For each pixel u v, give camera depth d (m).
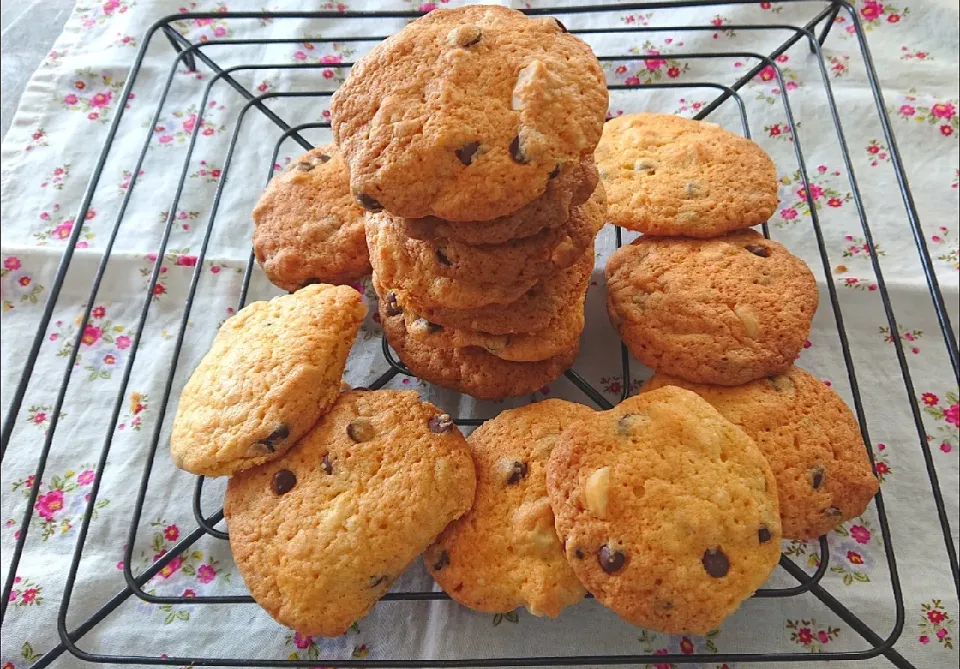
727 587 0.19
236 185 0.32
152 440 0.26
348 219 0.26
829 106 0.33
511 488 0.21
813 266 0.30
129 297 0.30
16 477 0.27
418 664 0.20
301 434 0.22
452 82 0.18
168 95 0.34
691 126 0.27
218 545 0.25
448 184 0.17
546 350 0.22
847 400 0.27
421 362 0.24
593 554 0.19
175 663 0.21
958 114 0.32
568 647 0.23
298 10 0.36
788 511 0.21
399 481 0.21
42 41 0.36
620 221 0.25
